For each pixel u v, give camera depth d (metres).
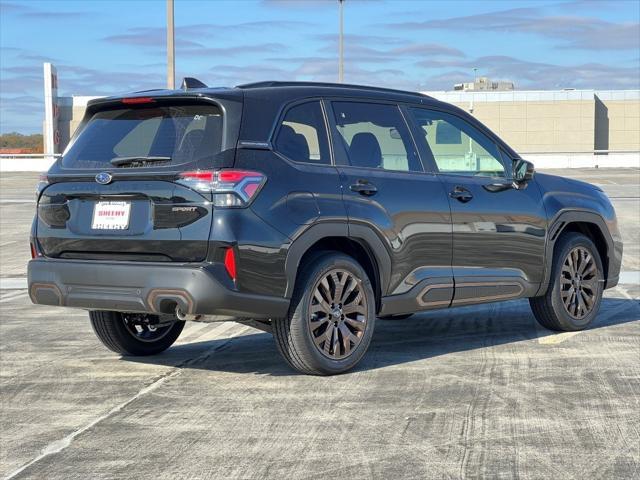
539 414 5.20
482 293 7.03
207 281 5.52
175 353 7.20
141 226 5.77
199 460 4.47
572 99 75.62
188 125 5.86
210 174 5.60
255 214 5.68
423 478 4.16
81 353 7.24
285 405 5.48
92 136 6.23
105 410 5.46
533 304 7.75
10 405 5.61
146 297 5.67
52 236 6.14
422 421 5.08
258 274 5.68
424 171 6.77
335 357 6.16
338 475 4.22
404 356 6.88
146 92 6.13
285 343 6.02
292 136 6.07
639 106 77.62
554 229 7.52
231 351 7.25
